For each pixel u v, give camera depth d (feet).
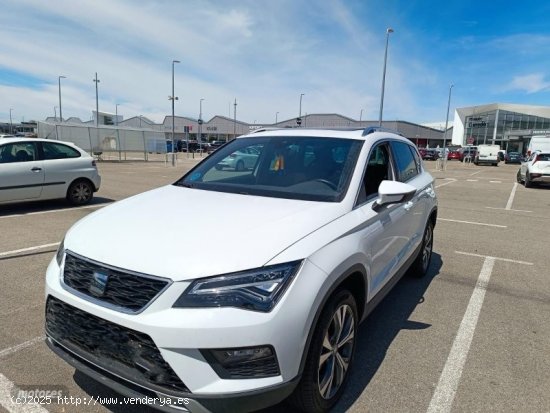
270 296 6.72
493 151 133.49
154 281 6.73
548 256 21.02
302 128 13.25
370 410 8.55
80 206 31.60
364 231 9.31
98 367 7.20
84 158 32.32
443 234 26.03
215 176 11.98
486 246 22.97
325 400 8.12
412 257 14.43
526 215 34.35
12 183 27.86
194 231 7.75
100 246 7.64
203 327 6.38
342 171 10.48
